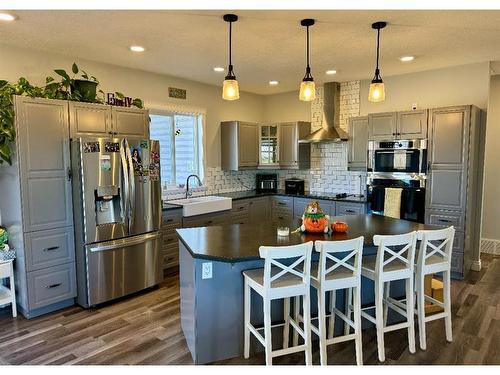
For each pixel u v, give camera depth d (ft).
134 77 15.96
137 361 9.07
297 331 9.14
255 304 9.37
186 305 9.82
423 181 15.21
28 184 11.17
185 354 9.39
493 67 16.01
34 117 11.15
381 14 9.62
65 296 12.21
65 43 12.08
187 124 18.93
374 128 16.48
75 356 9.30
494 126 18.54
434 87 16.37
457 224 14.62
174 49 12.87
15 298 11.66
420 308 9.52
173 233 15.75
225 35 11.36
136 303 12.70
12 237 11.71
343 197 18.57
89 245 11.96
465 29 10.87
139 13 9.50
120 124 13.23
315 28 10.75
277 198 20.42
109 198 12.40
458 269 14.78
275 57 14.01
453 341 9.93
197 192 19.16
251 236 10.10
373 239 9.05
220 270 8.91
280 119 22.25
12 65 12.31
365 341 9.95
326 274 8.78
